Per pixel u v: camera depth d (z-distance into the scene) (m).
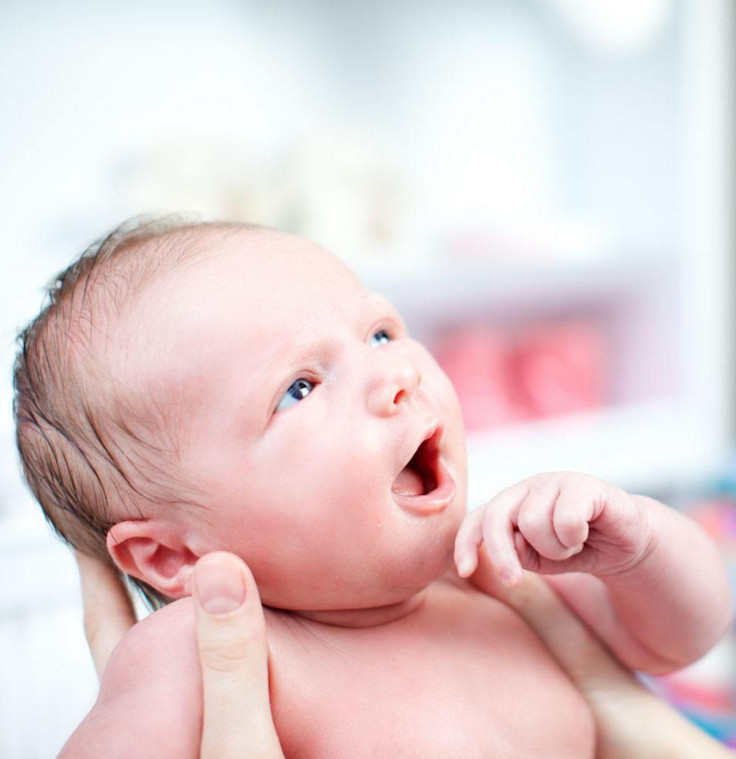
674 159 1.87
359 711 0.57
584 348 1.98
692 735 0.72
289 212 1.61
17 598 0.94
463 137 2.08
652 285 1.93
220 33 1.81
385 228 1.71
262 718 0.50
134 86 1.73
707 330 1.86
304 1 1.90
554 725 0.63
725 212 1.85
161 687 0.52
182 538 0.60
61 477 0.65
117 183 1.67
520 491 0.56
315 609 0.60
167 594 0.61
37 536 0.96
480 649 0.65
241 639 0.50
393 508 0.57
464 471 0.63
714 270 1.86
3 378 0.84
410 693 0.59
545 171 2.12
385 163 1.76
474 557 0.55
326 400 0.58
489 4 2.09
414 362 0.64
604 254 1.81
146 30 1.74
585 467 1.62
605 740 0.72
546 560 0.58
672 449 1.76
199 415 0.58
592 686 0.74
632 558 0.60
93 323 0.62
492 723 0.60
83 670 0.94
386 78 2.00
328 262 0.65
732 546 1.54
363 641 0.61
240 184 1.59
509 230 1.83
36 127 1.64
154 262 0.64
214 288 0.60
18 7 1.61
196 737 0.51
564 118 2.08
